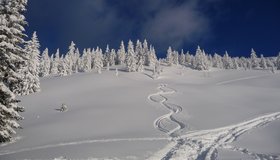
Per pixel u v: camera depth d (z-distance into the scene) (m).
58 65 123.31
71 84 79.00
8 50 21.28
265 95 60.66
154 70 109.88
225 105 47.97
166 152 20.09
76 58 137.38
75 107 48.50
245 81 98.06
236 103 50.47
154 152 19.78
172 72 123.31
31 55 64.88
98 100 54.78
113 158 18.09
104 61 146.50
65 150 21.22
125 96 59.28
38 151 21.53
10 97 20.83
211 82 101.69
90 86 75.94
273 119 35.06
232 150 20.12
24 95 62.00
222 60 173.88
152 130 30.17
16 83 22.06
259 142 23.09
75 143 24.42
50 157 19.00
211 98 57.66
